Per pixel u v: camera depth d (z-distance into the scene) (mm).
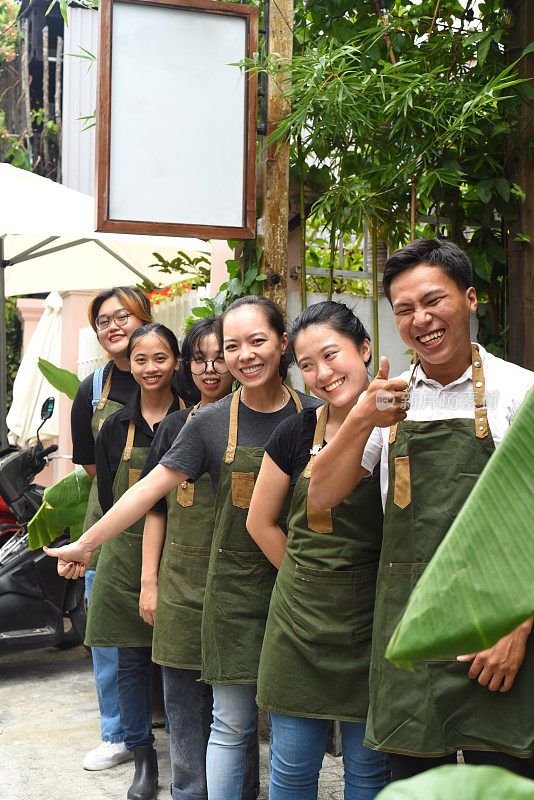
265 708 2115
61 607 4719
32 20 11312
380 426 1726
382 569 1852
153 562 2951
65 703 4242
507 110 3455
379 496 2006
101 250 6730
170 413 3064
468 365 1875
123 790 3180
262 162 3621
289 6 3529
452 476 1764
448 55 3541
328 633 2016
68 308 7453
